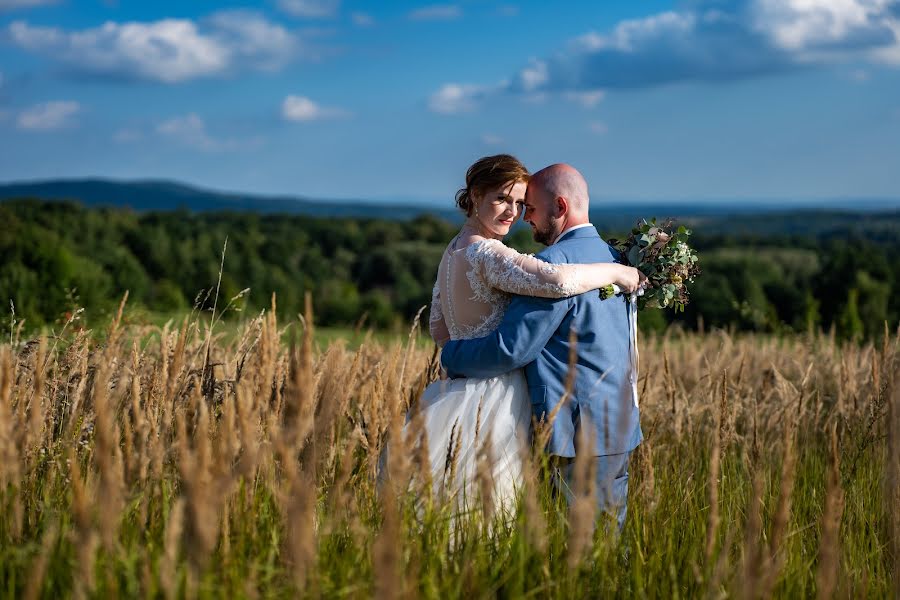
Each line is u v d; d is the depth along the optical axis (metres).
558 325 2.95
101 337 4.07
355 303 43.75
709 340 7.48
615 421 2.90
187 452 1.81
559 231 3.17
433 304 3.51
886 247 35.19
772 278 31.81
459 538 2.29
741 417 4.36
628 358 3.07
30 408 2.58
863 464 3.34
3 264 12.64
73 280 12.37
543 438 2.36
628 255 3.23
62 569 1.97
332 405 2.05
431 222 77.06
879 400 3.37
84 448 2.57
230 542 2.03
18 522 2.03
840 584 2.31
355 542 2.10
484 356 2.92
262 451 2.14
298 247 64.12
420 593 1.99
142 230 51.56
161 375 2.68
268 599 1.87
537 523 1.98
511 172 3.13
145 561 1.72
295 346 1.80
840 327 12.63
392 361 2.38
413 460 2.13
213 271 48.66
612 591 2.20
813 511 3.06
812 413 4.30
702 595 2.09
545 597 2.06
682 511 2.74
